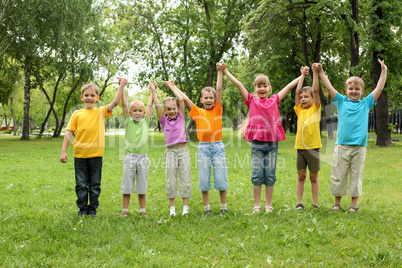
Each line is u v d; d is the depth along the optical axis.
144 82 25.38
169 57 25.28
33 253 2.94
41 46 20.92
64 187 6.25
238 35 22.00
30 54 22.83
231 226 3.66
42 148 16.92
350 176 4.41
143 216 4.17
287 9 17.03
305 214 4.09
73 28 21.38
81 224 3.74
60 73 26.38
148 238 3.32
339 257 2.86
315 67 4.52
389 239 3.23
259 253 2.93
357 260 2.76
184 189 4.38
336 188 4.45
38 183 6.57
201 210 4.52
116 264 2.71
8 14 19.78
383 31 14.84
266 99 4.58
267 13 16.69
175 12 23.02
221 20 22.08
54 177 7.41
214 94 4.50
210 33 21.97
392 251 2.92
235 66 27.20
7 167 9.12
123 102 4.43
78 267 2.67
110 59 31.81
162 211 4.48
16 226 3.73
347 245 3.08
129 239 3.23
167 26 23.72
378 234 3.38
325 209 4.47
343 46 21.98
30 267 2.68
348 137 4.38
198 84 23.78
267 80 4.59
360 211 4.34
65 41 21.38
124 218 4.08
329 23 17.88
